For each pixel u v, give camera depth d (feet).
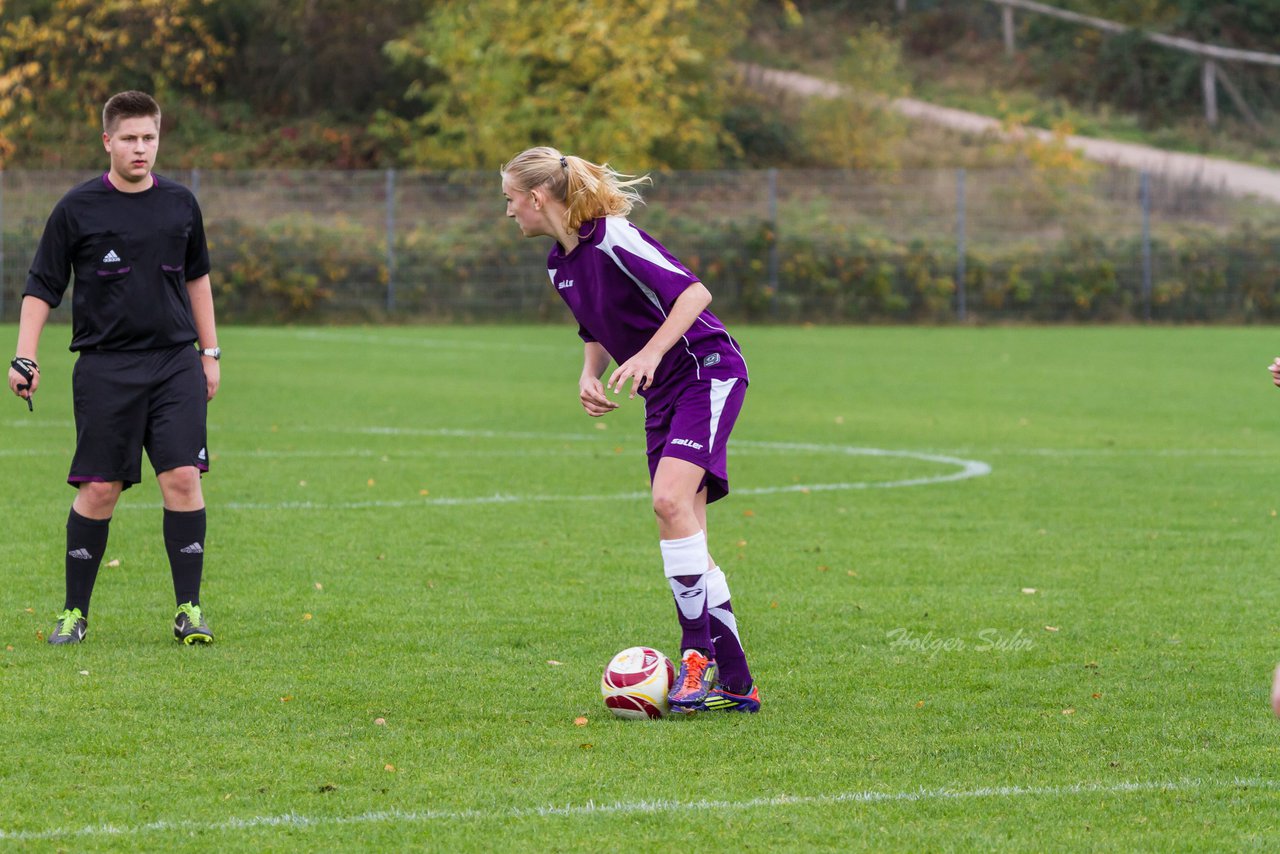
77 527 72.18
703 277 356.59
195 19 462.19
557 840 45.50
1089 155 500.74
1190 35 580.71
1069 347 297.33
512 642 72.90
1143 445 160.04
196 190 352.69
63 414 180.34
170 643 71.82
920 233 363.15
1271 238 365.20
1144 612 80.84
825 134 483.10
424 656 69.67
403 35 470.39
